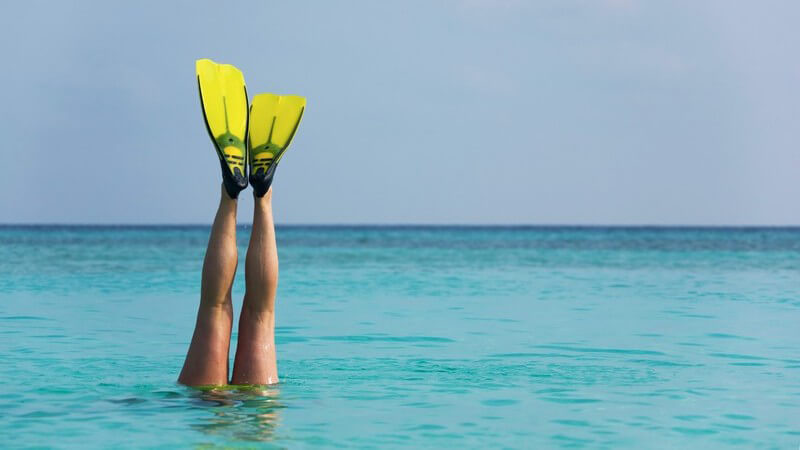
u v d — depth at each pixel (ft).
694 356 35.68
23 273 89.35
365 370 31.35
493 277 88.79
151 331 42.98
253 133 25.11
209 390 25.80
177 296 63.21
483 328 45.21
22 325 45.11
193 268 99.81
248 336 26.55
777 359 34.96
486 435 21.66
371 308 56.08
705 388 28.27
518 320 49.21
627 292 69.56
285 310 54.65
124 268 99.40
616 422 23.25
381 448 20.38
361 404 25.13
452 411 24.32
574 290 71.82
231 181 24.03
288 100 25.36
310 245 215.51
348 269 103.45
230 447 20.33
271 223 25.86
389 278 87.04
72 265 105.09
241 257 111.24
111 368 31.14
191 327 44.70
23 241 221.05
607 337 41.78
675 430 22.40
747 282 81.51
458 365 32.73
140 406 24.36
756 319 50.21
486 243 239.91
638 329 45.06
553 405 25.31
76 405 24.53
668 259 132.16
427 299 62.69
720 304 59.52
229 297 25.93
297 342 39.60
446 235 390.21
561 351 36.96
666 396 26.86
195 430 21.75
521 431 22.13
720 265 113.70
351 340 40.34
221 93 24.57
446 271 99.19
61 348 36.70
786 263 118.73
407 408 24.64
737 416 24.07
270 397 25.58
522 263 119.24
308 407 24.57
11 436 21.16
